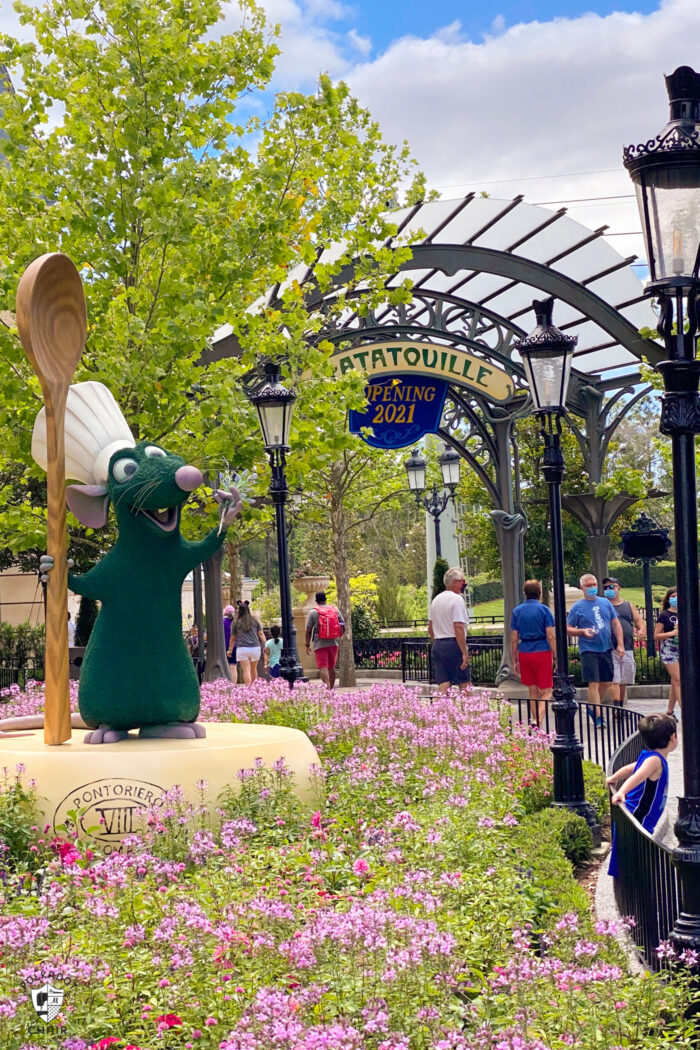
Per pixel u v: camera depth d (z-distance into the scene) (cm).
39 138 1359
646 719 700
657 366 507
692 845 479
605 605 1455
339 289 1869
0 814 670
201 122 1339
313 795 758
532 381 908
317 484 2455
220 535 775
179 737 772
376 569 5800
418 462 2689
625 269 1859
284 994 373
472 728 963
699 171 494
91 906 472
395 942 409
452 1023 363
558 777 870
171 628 773
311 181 1551
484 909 488
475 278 1956
